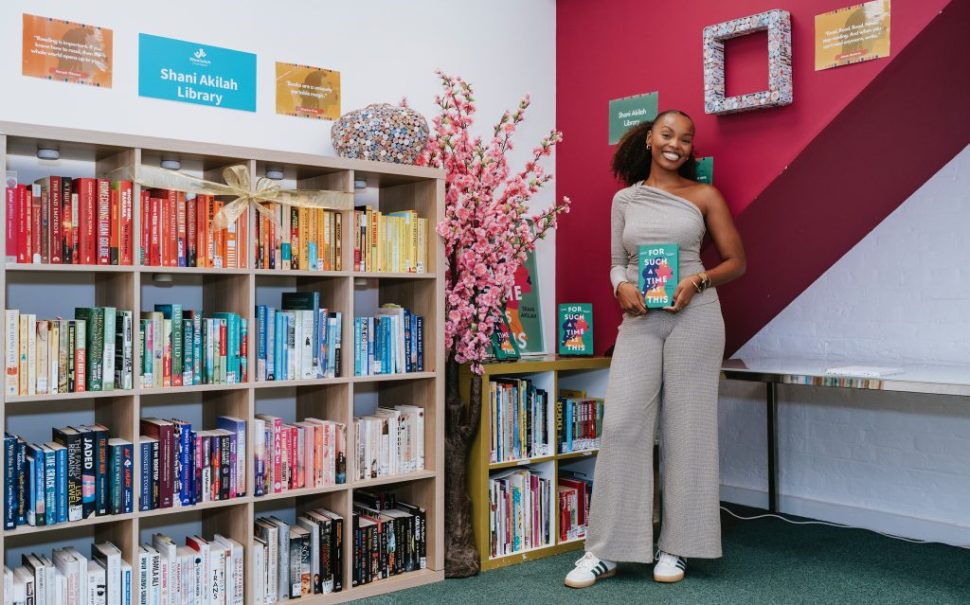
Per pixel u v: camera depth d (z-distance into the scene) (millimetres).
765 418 3988
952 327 3369
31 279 2480
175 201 2414
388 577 2809
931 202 3436
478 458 3016
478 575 2938
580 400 3410
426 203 2979
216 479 2471
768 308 3846
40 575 2174
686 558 3051
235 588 2498
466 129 3258
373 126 2822
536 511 3199
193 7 2807
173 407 2756
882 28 2797
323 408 2861
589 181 3748
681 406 2830
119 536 2389
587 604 2596
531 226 3463
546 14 3879
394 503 2988
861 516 3619
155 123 2727
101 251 2287
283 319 2619
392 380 2979
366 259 2803
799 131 3006
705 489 2822
